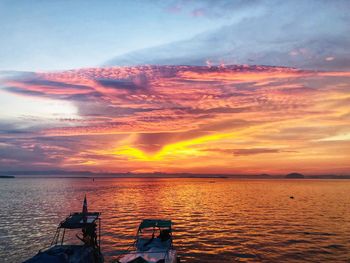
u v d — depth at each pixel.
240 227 38.56
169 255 20.58
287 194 105.31
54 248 18.31
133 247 27.39
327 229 37.31
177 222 42.50
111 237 31.66
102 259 20.72
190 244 29.27
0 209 56.62
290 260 24.14
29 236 32.19
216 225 40.03
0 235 32.66
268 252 26.44
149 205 65.50
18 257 24.67
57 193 106.12
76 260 17.20
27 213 50.75
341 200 80.69
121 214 50.31
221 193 110.31
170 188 150.38
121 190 128.00
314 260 24.16
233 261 23.91
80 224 20.02
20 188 145.00
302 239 31.52
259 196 95.38
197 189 141.00
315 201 77.62
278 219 45.66
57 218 45.00
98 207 60.94
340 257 24.95
